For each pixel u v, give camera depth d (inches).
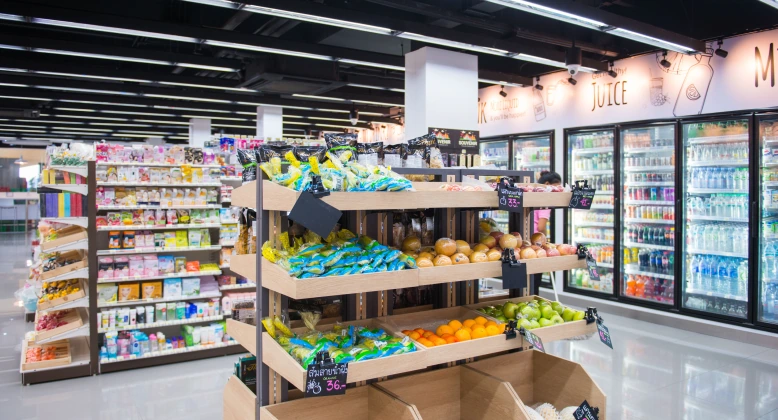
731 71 240.7
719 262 252.8
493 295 151.8
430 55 237.0
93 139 789.2
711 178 253.3
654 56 270.4
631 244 285.4
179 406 174.6
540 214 327.6
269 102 421.4
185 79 330.0
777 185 230.1
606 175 299.3
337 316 127.3
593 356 218.2
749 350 224.2
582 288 307.6
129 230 224.4
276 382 112.3
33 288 281.3
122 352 210.2
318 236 112.7
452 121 243.6
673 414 162.4
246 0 180.2
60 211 200.8
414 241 125.1
